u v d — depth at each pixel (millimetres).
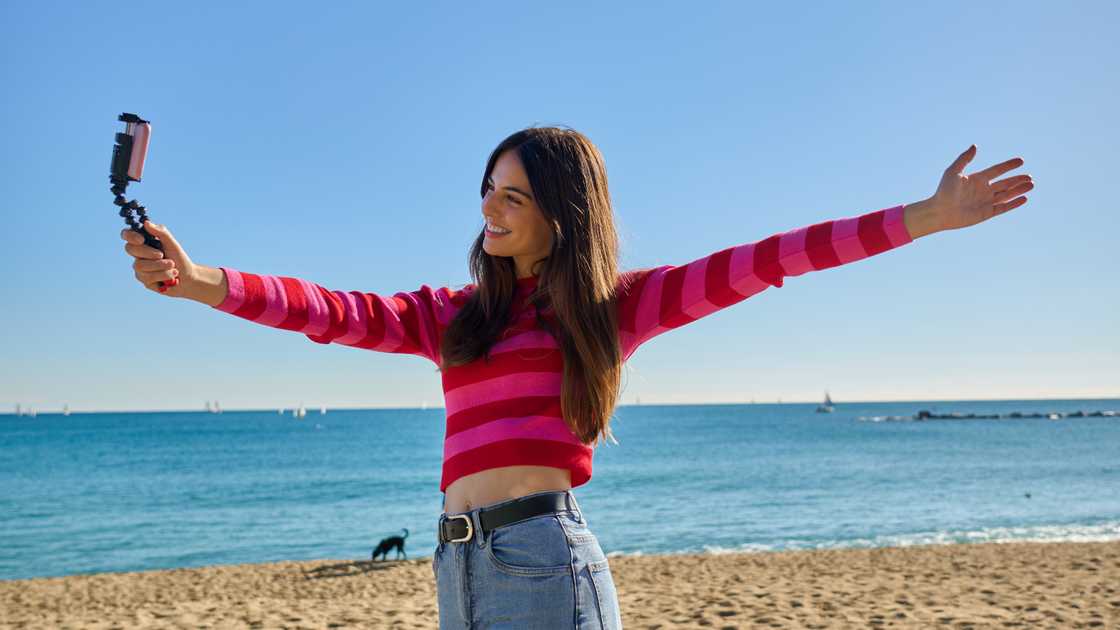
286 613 10234
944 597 10273
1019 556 15547
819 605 9797
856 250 1780
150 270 1612
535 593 1785
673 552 22094
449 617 1875
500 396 1909
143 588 15148
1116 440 86125
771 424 143750
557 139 2010
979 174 1685
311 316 1877
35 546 26984
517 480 1861
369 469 60688
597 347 1907
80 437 117188
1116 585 11125
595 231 1975
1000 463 55938
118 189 1609
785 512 31391
